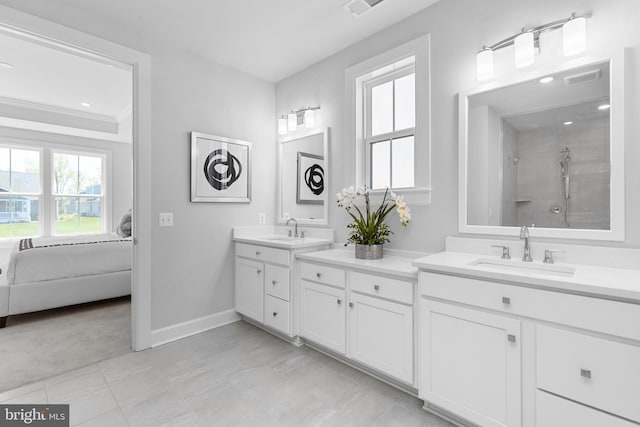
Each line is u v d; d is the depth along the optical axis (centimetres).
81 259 328
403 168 231
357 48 254
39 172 491
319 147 285
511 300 131
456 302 148
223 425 154
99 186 546
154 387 186
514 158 174
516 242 171
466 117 190
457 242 192
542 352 123
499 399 134
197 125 271
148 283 240
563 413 118
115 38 222
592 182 151
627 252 140
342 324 208
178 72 259
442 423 155
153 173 245
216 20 223
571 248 154
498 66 179
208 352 233
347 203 228
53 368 209
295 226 300
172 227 256
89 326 288
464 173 191
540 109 166
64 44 203
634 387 105
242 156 302
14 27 183
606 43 146
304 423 155
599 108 149
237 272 295
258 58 279
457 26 196
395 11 214
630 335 105
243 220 305
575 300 116
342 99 266
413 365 170
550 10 162
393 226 229
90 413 162
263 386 188
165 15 217
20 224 477
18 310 288
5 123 439
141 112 235
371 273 191
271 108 329
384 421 156
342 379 196
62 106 443
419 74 212
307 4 206
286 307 243
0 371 205
